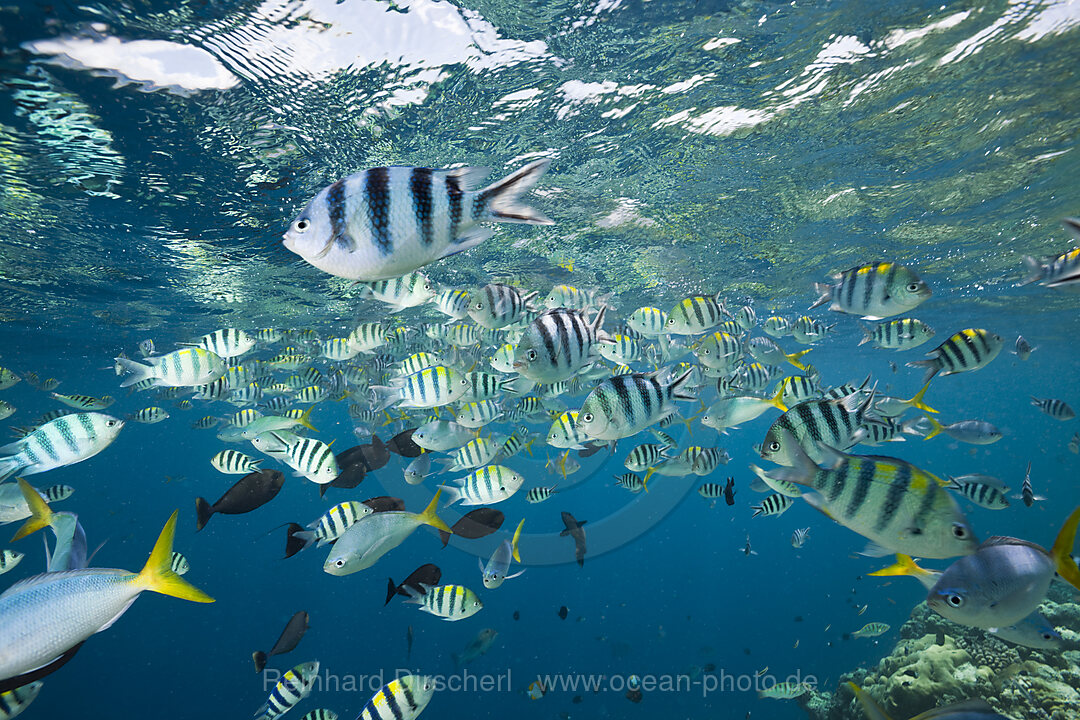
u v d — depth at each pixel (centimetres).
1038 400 1034
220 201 979
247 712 2222
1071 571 266
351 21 589
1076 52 710
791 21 637
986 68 736
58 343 2227
